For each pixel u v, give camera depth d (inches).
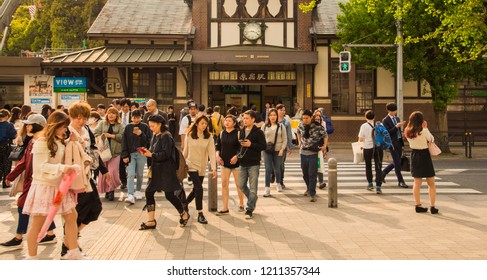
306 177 434.3
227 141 359.9
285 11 999.6
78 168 218.2
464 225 324.5
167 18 1063.0
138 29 999.6
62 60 938.7
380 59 821.2
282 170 479.2
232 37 997.2
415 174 364.5
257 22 995.3
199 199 335.3
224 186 364.5
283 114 482.0
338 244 278.7
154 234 304.5
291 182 529.7
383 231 309.0
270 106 756.0
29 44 1755.7
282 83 992.9
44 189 223.9
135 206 400.5
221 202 420.8
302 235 299.6
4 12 1165.1
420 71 796.0
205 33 994.7
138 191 427.5
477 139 999.6
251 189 350.0
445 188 488.1
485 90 1049.5
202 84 987.3
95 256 255.4
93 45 1593.3
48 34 1704.0
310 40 995.3
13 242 277.9
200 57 942.4
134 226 327.6
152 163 316.2
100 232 309.6
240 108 1058.1
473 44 666.8
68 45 1612.9
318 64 995.3
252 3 1000.9
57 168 217.9
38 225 232.2
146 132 418.3
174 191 321.4
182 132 502.6
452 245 274.8
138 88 1002.7
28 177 265.9
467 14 593.9
